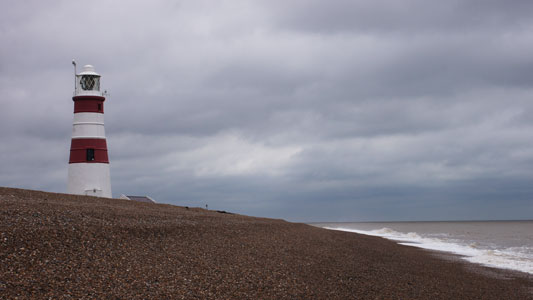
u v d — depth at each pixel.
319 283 20.66
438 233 107.44
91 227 21.27
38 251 16.98
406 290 21.97
